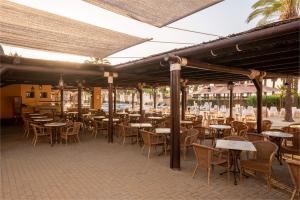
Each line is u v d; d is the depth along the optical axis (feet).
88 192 13.76
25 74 33.94
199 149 15.53
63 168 18.34
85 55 25.17
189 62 18.62
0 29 15.66
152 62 21.59
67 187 14.49
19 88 54.34
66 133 27.32
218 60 19.93
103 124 33.19
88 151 24.14
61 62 26.43
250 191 13.96
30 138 31.81
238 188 14.39
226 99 86.89
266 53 16.69
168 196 13.29
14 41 18.97
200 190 14.11
